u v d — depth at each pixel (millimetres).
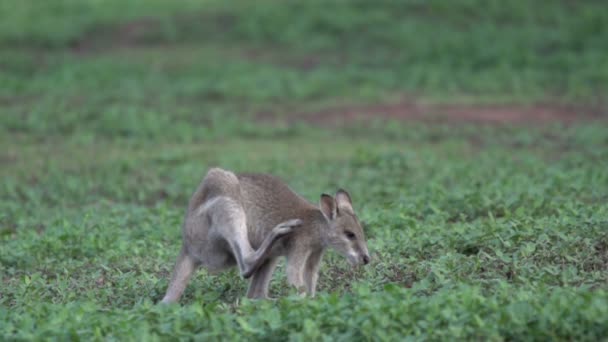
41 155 24000
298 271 10984
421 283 10367
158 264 12758
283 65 34812
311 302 9430
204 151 24422
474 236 12359
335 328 9094
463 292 9461
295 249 11016
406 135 26266
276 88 31500
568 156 22453
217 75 33312
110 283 11969
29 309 10297
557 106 29531
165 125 27047
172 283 11180
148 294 11383
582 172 18031
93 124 27047
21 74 34062
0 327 9711
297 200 11344
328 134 26500
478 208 14969
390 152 22891
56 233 14344
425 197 16031
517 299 9422
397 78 32906
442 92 31391
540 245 11828
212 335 9141
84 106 28891
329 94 31391
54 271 12953
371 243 12625
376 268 11609
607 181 17438
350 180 20531
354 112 29266
